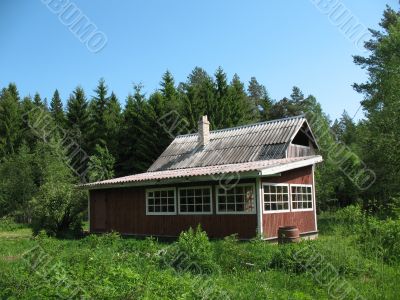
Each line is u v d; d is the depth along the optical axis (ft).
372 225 34.81
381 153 79.51
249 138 77.00
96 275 22.75
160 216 62.08
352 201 98.58
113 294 19.74
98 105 150.30
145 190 64.80
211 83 144.66
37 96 194.59
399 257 31.50
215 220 55.11
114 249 40.45
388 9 108.47
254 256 32.86
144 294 20.35
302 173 61.87
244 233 51.96
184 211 58.85
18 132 153.17
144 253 35.24
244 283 27.07
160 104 135.23
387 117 80.69
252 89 242.58
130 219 66.74
